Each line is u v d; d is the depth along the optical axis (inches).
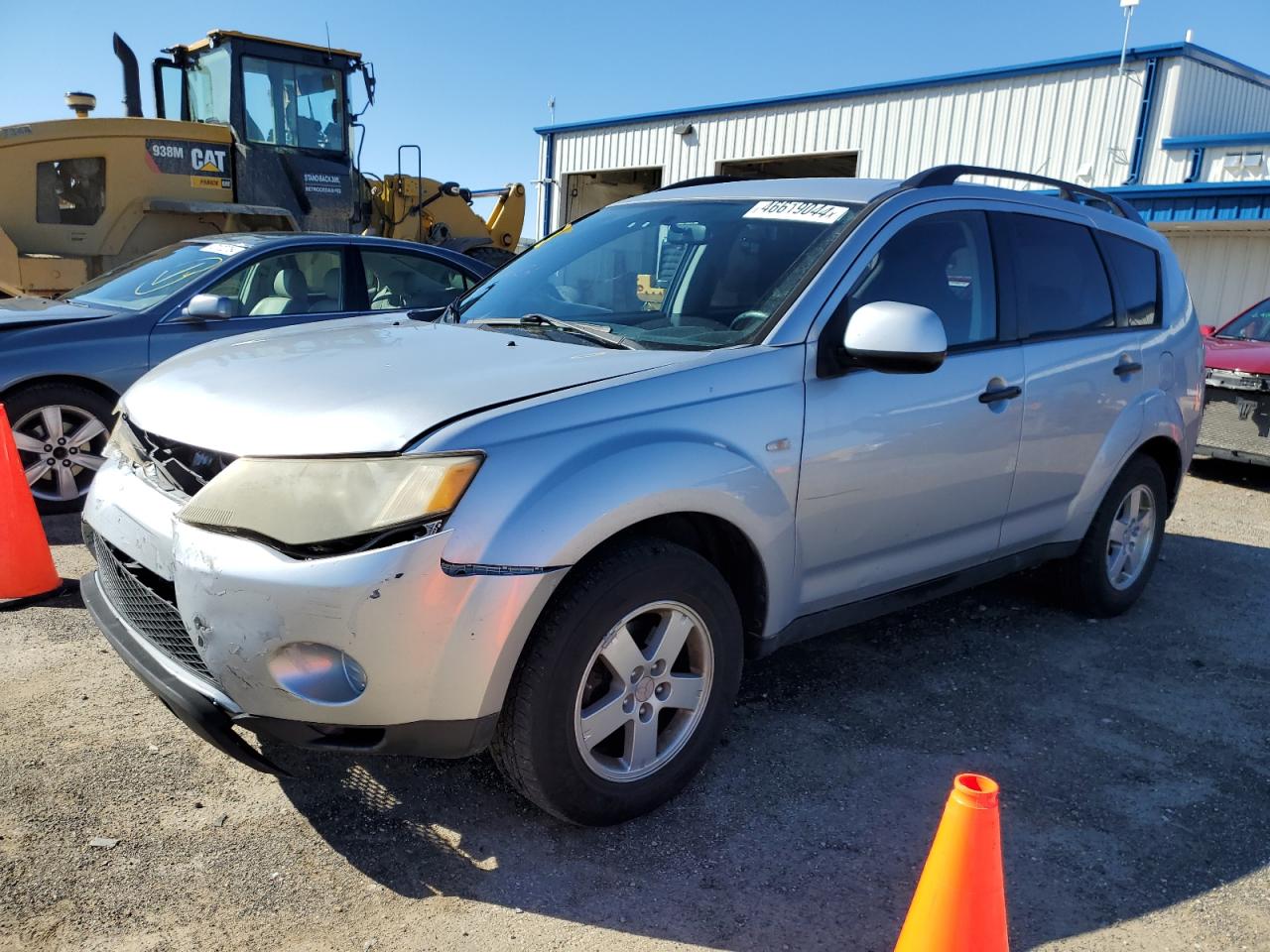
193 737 127.0
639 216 157.2
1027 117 685.9
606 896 100.3
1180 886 106.5
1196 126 647.1
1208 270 604.7
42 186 358.9
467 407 99.0
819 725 138.4
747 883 103.5
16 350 210.7
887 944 95.4
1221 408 306.2
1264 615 193.5
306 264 251.4
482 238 491.5
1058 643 173.5
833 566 129.6
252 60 398.0
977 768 129.1
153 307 229.5
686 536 117.6
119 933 91.7
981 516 149.5
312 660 93.4
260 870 101.9
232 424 103.0
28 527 168.2
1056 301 161.3
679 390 110.1
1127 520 184.9
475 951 91.9
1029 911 100.8
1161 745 138.2
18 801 110.7
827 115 791.1
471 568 93.1
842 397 124.3
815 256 129.6
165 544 103.0
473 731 97.3
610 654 105.3
